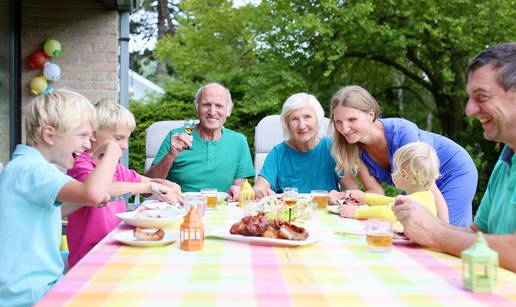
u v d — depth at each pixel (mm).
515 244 1372
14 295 1651
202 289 1143
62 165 1902
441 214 2248
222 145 3633
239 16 10695
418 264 1400
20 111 6445
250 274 1276
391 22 9867
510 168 1779
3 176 1732
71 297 1075
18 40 6414
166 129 4195
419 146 2252
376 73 11188
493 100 1592
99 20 6727
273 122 4191
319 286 1180
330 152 3291
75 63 6711
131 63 22312
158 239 1626
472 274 1144
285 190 2627
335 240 1742
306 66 10055
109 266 1340
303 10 9844
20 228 1682
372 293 1128
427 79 11633
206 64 11047
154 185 2365
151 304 1037
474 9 9320
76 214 2332
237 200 2965
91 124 1924
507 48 1589
